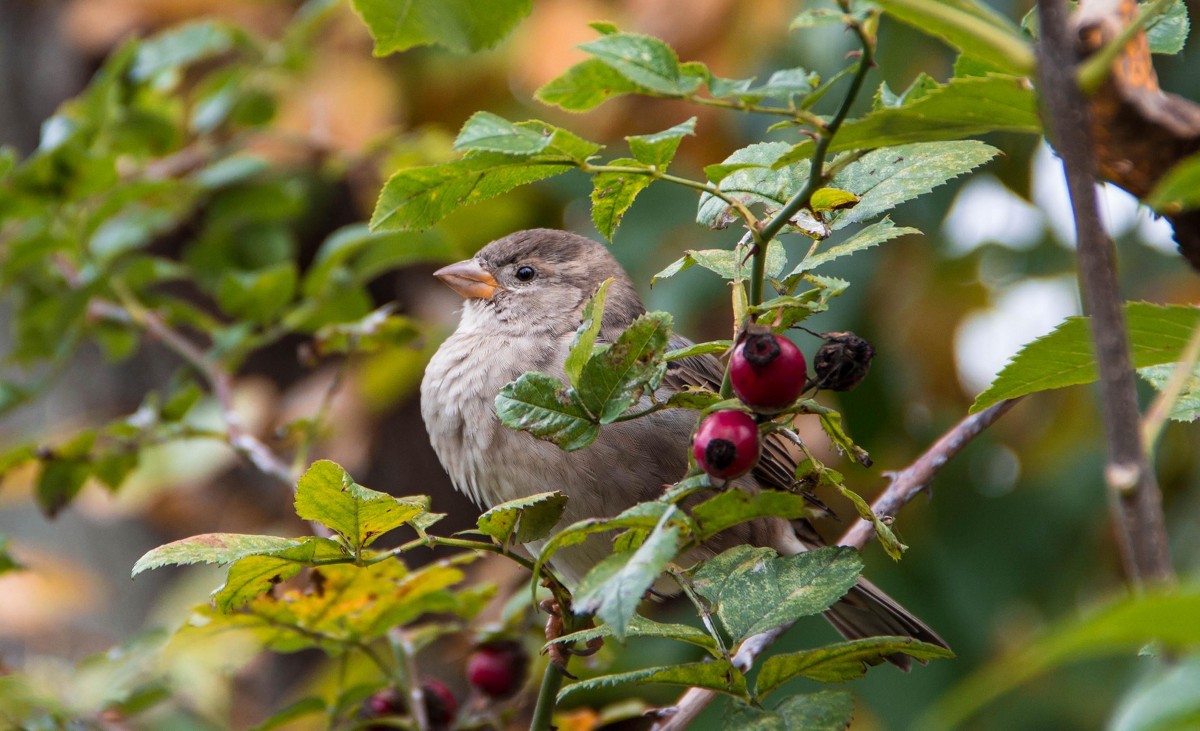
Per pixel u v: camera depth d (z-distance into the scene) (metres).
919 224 8.61
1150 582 2.47
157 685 6.58
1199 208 3.20
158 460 8.95
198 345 10.49
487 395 7.32
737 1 8.83
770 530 7.16
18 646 9.51
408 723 6.23
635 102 9.50
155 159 8.55
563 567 7.02
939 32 3.08
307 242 10.70
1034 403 9.85
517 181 4.06
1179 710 2.20
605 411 3.88
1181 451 9.14
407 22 3.76
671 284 8.70
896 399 8.98
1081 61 2.92
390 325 7.36
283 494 9.66
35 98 10.62
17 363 8.35
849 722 3.87
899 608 7.54
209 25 8.20
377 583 5.93
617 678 3.94
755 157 4.39
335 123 9.62
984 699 2.09
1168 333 3.53
